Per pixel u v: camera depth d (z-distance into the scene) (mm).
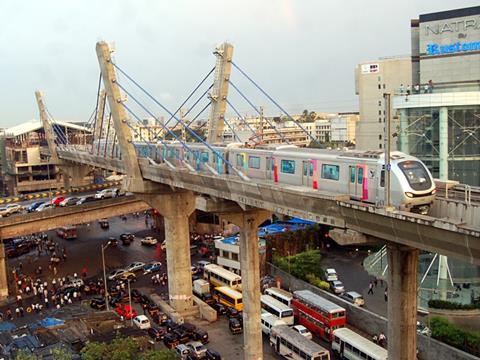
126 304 71250
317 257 76000
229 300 68312
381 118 141125
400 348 36625
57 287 80125
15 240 107375
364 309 60156
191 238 103875
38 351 47188
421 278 66688
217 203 54219
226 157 56062
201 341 58719
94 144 120875
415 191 31906
